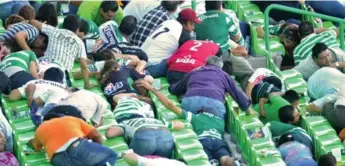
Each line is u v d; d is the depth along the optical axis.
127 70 30.62
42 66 30.44
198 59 31.11
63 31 31.19
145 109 29.31
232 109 29.91
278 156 28.62
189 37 31.98
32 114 28.88
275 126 29.66
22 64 30.09
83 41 31.89
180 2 33.25
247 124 29.61
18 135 28.50
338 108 30.09
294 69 32.00
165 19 32.62
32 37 31.41
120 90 30.17
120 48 31.70
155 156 27.88
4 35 31.30
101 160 27.25
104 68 30.44
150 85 30.36
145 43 32.00
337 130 30.11
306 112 30.50
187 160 28.12
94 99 28.83
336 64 31.81
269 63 32.44
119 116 29.09
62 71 30.33
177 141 28.66
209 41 31.77
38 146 27.69
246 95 30.47
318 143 29.47
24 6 31.92
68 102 28.66
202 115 29.44
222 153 28.77
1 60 30.95
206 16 32.53
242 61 31.39
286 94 30.36
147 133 28.06
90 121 28.77
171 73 31.14
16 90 29.58
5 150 28.06
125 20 32.38
